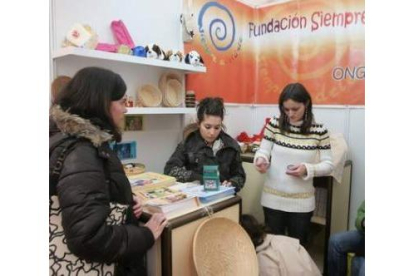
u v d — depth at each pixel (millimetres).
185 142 1969
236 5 2883
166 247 1218
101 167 985
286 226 1968
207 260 1314
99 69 1061
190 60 2273
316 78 2760
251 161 2500
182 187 1603
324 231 2459
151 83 2219
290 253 1589
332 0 2623
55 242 926
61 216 923
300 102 1785
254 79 3131
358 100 2576
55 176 936
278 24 2932
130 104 2002
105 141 1025
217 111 1833
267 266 1561
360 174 2621
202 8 2568
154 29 2230
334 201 2367
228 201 1513
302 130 1850
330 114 2721
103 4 1919
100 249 932
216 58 2721
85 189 907
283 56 2928
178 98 2332
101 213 930
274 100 3018
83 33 1713
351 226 2703
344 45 2600
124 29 1989
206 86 2641
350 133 2637
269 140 1975
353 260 1838
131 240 1031
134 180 1653
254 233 1659
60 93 1048
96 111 1014
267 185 1977
